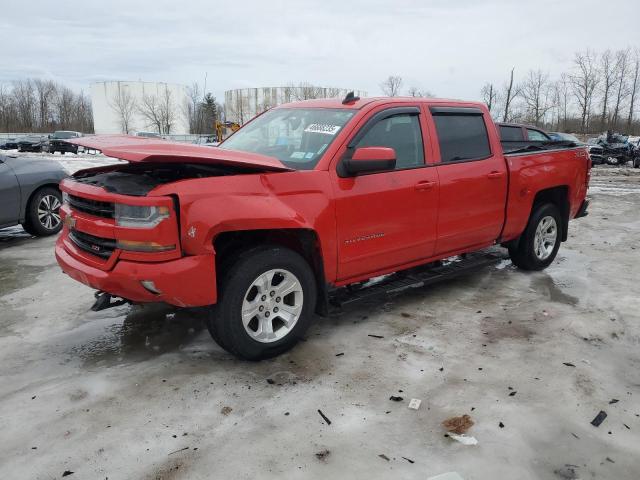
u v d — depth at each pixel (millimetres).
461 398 3305
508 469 2660
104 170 4242
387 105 4449
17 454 2748
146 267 3275
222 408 3174
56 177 8023
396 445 2832
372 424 3018
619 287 5562
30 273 5980
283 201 3664
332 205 3914
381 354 3908
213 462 2686
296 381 3500
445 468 2654
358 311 4797
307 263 3885
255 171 3682
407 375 3594
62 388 3402
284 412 3135
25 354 3908
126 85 83625
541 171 5734
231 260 3574
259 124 4953
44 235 8016
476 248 5348
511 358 3861
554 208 6137
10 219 7512
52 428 2969
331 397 3305
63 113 87812
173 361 3779
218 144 4988
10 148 38312
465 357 3871
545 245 6219
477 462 2705
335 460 2705
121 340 4145
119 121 85312
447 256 5027
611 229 8945
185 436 2900
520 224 5645
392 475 2596
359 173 4055
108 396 3303
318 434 2922
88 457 2725
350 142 4121
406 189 4398
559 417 3119
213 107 73062
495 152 5309
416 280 4801
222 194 3410
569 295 5285
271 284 3760
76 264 3652
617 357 3928
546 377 3586
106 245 3455
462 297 5195
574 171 6234
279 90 74500
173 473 2605
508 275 5984
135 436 2898
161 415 3098
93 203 3551
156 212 3248
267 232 3826
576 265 6477
